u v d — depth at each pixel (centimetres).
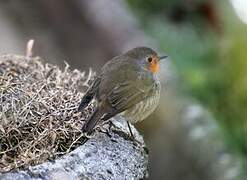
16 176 644
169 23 1728
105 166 705
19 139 759
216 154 1290
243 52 1647
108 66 891
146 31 1655
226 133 1437
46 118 773
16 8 1549
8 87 825
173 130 1323
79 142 762
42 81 852
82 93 881
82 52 1517
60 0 1535
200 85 1561
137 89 868
